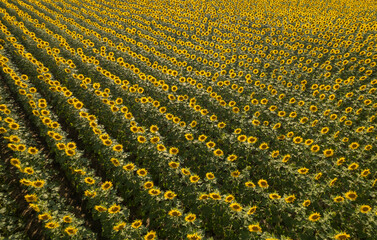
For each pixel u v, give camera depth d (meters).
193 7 27.44
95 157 8.41
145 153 7.87
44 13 22.94
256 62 14.84
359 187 6.90
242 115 9.83
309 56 15.25
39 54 14.41
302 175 7.09
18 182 7.32
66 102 9.88
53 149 7.96
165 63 14.63
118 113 9.27
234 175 6.77
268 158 7.70
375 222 5.66
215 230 6.18
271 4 28.11
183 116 10.20
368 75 12.55
